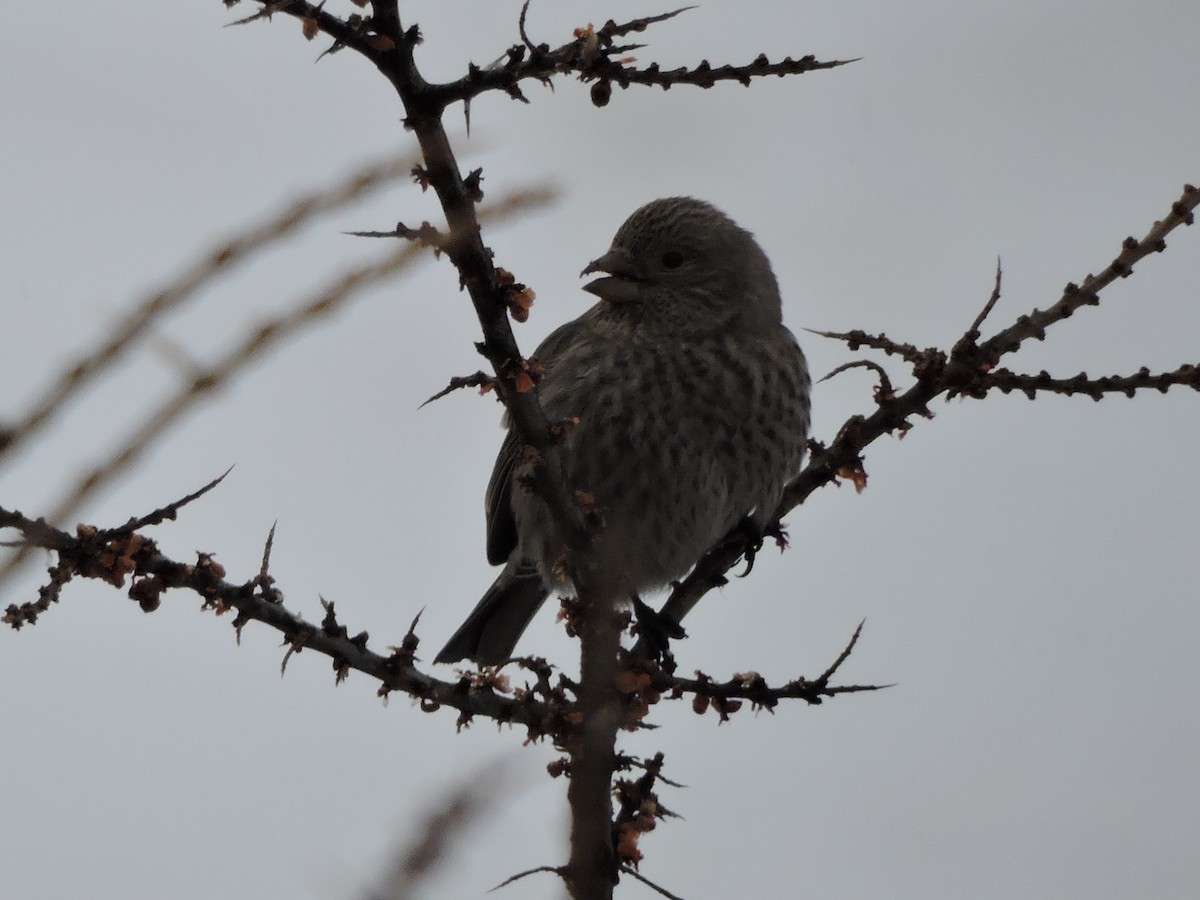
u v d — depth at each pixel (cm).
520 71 505
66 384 183
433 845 190
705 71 514
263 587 588
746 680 656
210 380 193
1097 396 684
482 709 621
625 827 615
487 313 589
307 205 201
